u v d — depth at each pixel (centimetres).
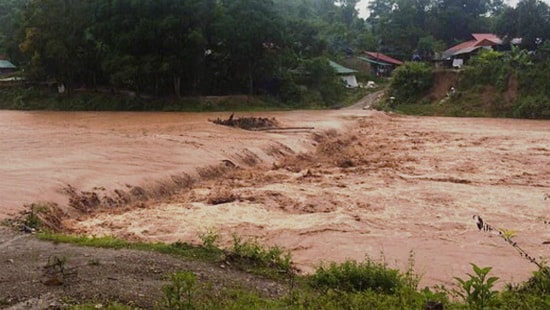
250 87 5006
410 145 2856
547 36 5531
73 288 670
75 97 4762
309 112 4525
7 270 744
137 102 4581
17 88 5075
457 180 1867
